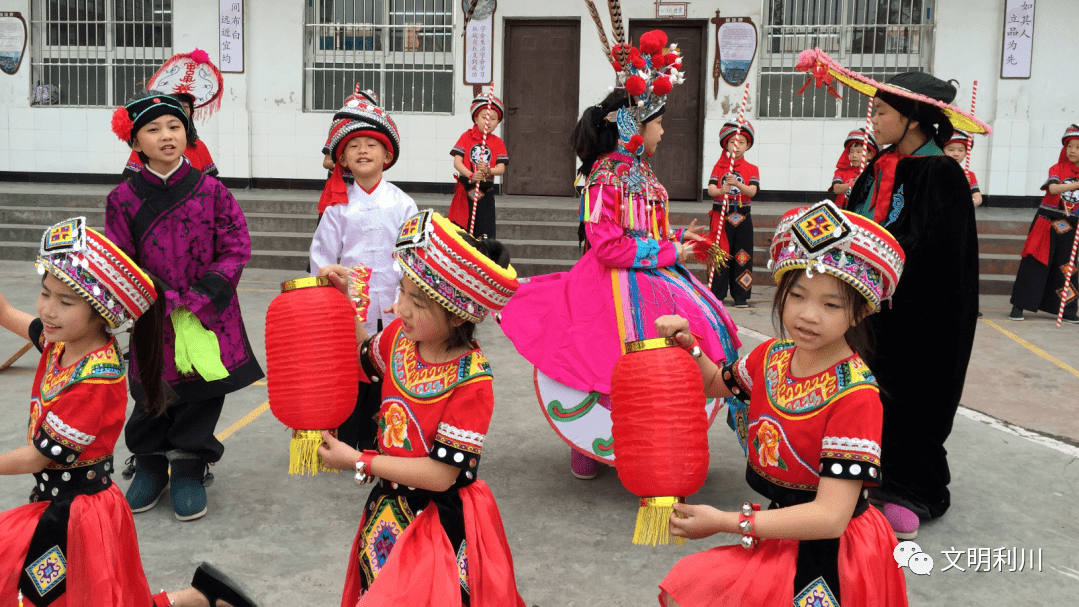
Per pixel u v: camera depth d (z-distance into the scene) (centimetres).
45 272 228
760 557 208
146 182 351
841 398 198
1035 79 1179
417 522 219
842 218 191
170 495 375
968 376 616
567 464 441
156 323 264
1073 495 409
